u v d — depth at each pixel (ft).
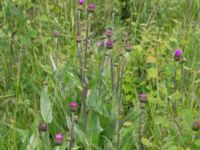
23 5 8.25
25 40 7.41
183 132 5.92
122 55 7.14
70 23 9.03
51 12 9.21
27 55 7.61
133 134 6.05
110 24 9.34
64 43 8.42
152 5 9.89
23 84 7.13
